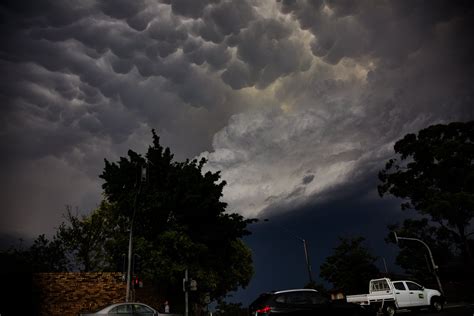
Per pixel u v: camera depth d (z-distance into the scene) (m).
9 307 23.62
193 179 32.16
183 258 28.30
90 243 39.59
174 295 31.19
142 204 29.34
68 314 25.19
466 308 24.31
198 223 31.34
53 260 41.47
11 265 24.42
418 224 52.16
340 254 46.22
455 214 47.16
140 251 27.48
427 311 24.05
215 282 30.97
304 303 13.02
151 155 32.06
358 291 44.41
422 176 53.56
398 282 22.97
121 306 17.50
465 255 50.56
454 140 50.50
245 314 48.56
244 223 33.38
